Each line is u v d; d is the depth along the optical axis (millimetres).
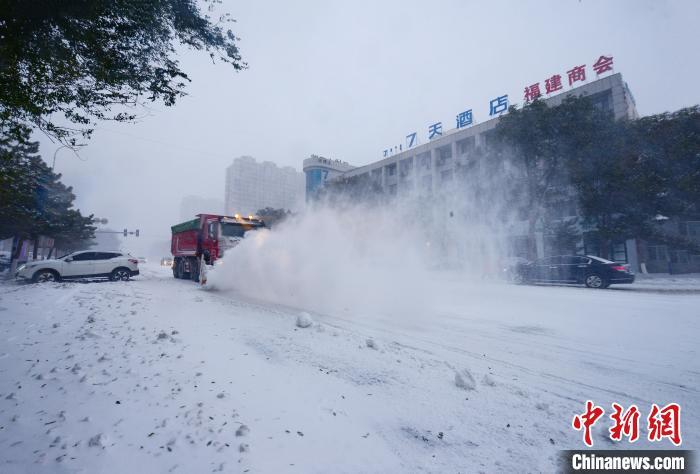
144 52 4223
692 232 23828
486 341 5488
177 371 3674
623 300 10258
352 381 3664
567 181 21703
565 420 2957
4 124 4234
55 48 3773
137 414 2707
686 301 10078
